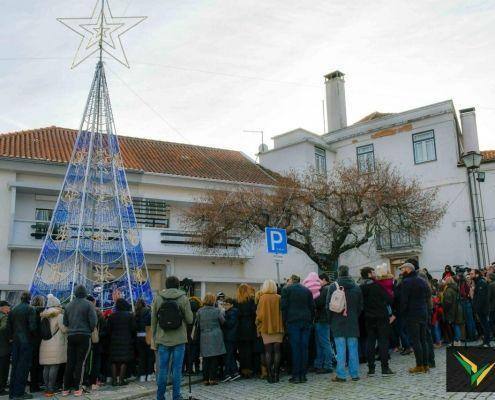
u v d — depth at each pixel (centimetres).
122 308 1155
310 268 3014
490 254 2697
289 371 1156
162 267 2611
